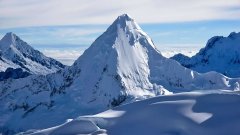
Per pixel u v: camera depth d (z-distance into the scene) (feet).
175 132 548.31
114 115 622.13
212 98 606.55
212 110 578.25
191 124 556.51
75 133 591.37
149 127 568.00
